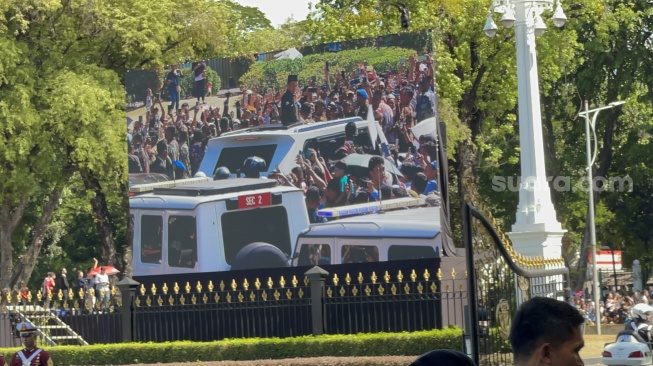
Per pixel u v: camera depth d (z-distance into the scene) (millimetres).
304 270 48031
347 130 47750
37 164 75625
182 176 50594
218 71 50281
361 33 80000
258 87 49531
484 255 20234
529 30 50938
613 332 77250
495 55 82688
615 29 93125
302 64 48750
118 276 87438
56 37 78625
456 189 89062
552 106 107062
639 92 108062
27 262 79125
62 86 73188
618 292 103062
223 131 50000
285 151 48750
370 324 45219
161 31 79500
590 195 87500
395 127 46875
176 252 50469
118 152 74750
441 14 81125
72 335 50594
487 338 19703
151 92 51438
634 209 109625
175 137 50906
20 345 50094
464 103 84375
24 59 73812
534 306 9102
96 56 80625
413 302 43125
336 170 47750
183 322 47156
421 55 46688
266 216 48875
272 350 43688
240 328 47500
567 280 36000
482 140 87125
